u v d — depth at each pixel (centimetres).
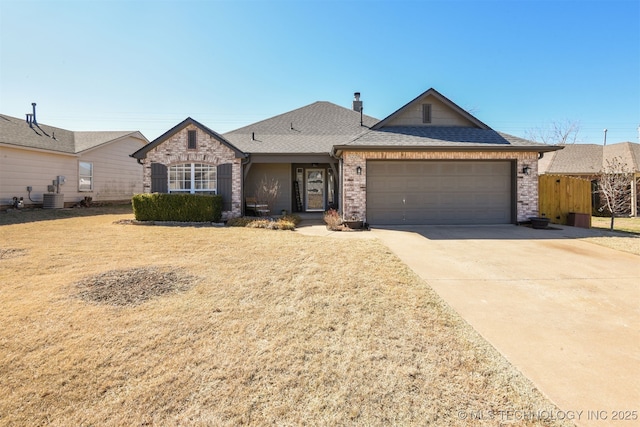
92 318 372
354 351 306
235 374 268
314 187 1700
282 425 214
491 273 570
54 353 297
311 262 627
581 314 397
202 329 348
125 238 895
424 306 415
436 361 290
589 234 992
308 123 1834
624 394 246
